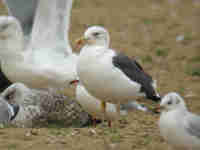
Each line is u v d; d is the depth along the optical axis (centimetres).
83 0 3284
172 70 1939
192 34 2541
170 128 805
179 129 800
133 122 1194
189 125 800
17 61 1259
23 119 1129
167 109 817
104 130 1045
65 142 922
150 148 924
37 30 1313
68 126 1193
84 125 1211
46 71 1268
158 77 1830
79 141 938
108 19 2816
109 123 1110
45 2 1300
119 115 1269
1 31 1238
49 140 930
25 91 1198
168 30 2648
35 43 1306
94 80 1005
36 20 1313
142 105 1359
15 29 1251
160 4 3350
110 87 1006
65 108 1195
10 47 1248
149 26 2716
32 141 921
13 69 1264
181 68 1970
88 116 1218
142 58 2092
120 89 1012
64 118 1193
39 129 1027
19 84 1207
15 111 1127
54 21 1321
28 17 1419
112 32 2542
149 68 1959
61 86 1313
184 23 2817
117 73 998
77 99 1168
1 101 1111
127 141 962
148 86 1059
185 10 3178
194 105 1473
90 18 2794
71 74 1303
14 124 1105
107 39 1039
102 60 997
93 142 935
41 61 1273
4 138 934
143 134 1027
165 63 2042
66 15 1341
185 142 807
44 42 1312
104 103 1078
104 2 3288
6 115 1098
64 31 1338
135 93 1038
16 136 948
